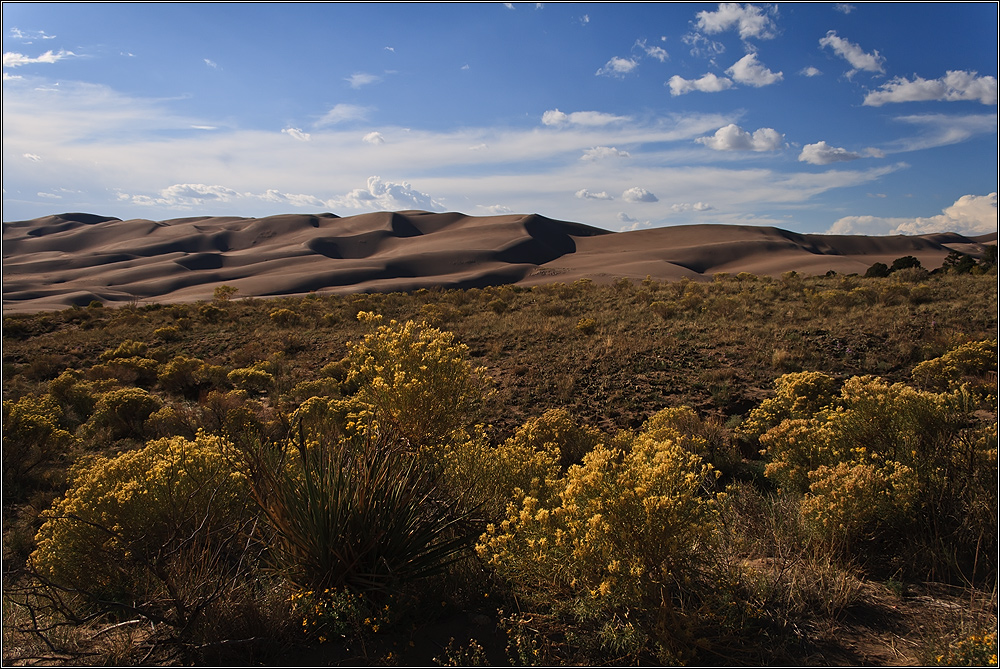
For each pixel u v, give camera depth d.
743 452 7.43
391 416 4.13
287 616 3.19
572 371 12.45
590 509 3.09
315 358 17.17
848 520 3.90
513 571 3.22
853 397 5.06
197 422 10.33
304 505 3.57
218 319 25.22
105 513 3.94
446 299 28.62
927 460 4.48
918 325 13.73
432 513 3.93
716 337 14.41
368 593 3.39
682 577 3.12
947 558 3.62
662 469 3.11
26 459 7.94
